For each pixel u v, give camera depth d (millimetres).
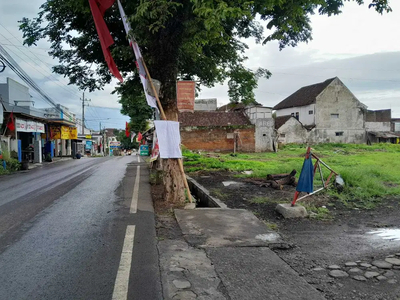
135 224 5758
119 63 11227
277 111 53875
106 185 10953
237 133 33125
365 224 6047
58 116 32656
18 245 4676
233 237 4977
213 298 3141
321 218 6418
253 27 10719
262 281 3523
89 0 6895
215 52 11672
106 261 4047
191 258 4152
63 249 4492
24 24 9773
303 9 7270
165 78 7230
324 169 12375
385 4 6891
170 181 7426
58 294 3197
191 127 32594
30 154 23266
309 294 3246
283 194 8734
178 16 6570
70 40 10648
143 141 38500
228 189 9750
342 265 4055
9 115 18812
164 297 3141
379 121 53188
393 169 13555
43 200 8227
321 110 44000
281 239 4930
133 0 6738
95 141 63812
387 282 3559
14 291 3260
